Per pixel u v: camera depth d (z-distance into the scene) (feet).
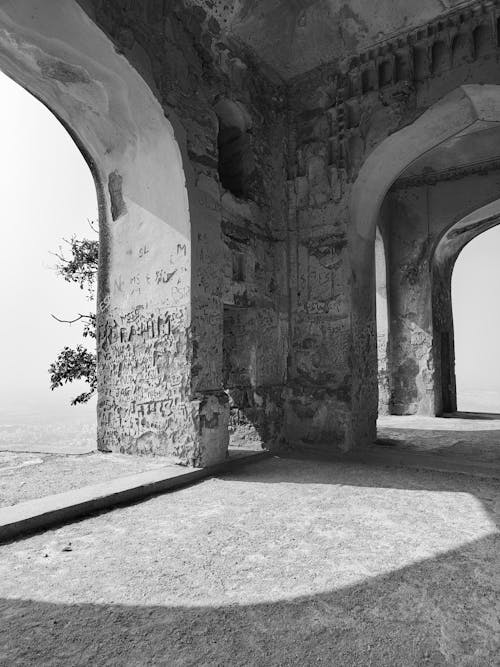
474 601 7.52
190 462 16.08
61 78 16.24
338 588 7.95
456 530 10.66
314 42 20.76
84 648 6.34
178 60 16.74
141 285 17.90
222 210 18.80
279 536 10.30
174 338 16.78
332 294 20.83
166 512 11.96
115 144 18.01
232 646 6.38
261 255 20.89
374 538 10.16
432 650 6.28
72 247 32.32
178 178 16.62
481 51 18.08
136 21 15.26
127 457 17.35
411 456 18.17
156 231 17.51
